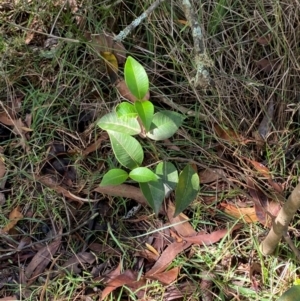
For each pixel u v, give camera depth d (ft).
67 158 3.40
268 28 3.44
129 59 2.68
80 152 3.37
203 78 3.28
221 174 3.29
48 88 3.55
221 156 3.35
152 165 3.27
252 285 2.97
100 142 3.36
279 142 3.36
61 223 3.20
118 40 3.34
